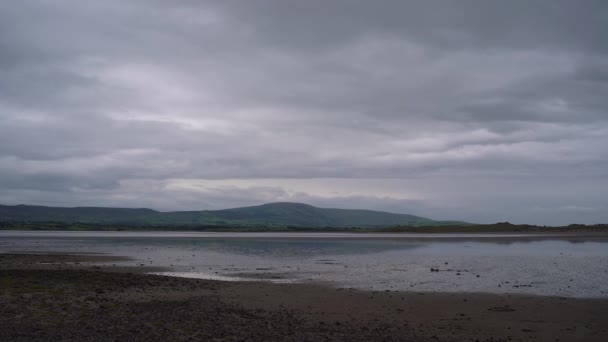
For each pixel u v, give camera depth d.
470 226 195.75
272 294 29.72
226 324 20.11
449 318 23.02
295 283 35.22
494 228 185.75
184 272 42.78
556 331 20.42
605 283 34.88
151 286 30.81
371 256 62.53
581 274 40.56
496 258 57.88
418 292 30.94
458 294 30.08
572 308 25.48
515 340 18.84
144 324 19.34
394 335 19.17
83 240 110.38
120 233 185.75
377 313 24.11
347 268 46.59
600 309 25.22
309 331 19.36
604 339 19.03
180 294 28.38
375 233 193.25
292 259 57.75
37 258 54.47
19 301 22.38
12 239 113.19
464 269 45.06
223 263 51.97
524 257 59.12
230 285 33.47
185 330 18.53
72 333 17.12
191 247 83.75
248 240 117.25
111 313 21.38
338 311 24.52
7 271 34.59
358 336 18.72
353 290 31.75
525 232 163.00
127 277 34.28
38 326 17.97
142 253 66.88
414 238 127.75
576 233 148.62
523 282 35.56
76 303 23.14
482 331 20.33
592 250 72.38
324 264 51.00
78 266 45.88
